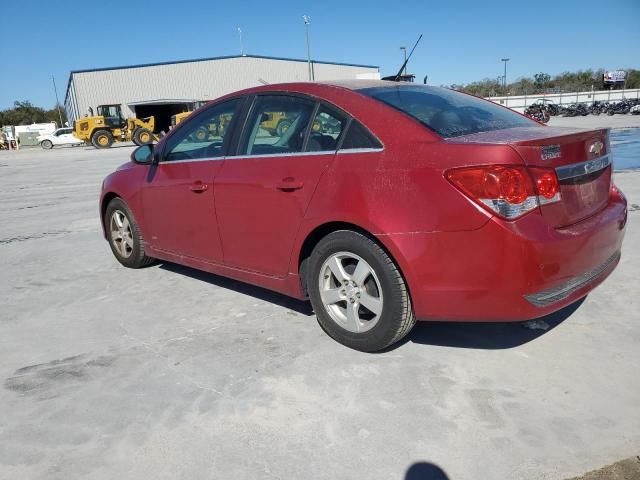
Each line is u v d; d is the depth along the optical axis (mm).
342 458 2234
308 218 3104
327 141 3119
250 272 3650
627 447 2223
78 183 13000
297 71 58906
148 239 4605
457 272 2600
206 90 55281
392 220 2721
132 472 2205
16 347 3422
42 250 5992
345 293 3080
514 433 2340
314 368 2969
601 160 3010
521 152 2494
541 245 2480
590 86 88688
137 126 34656
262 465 2211
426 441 2312
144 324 3707
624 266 4359
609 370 2809
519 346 3115
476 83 94000
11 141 48844
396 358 3041
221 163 3719
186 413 2600
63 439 2438
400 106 3055
